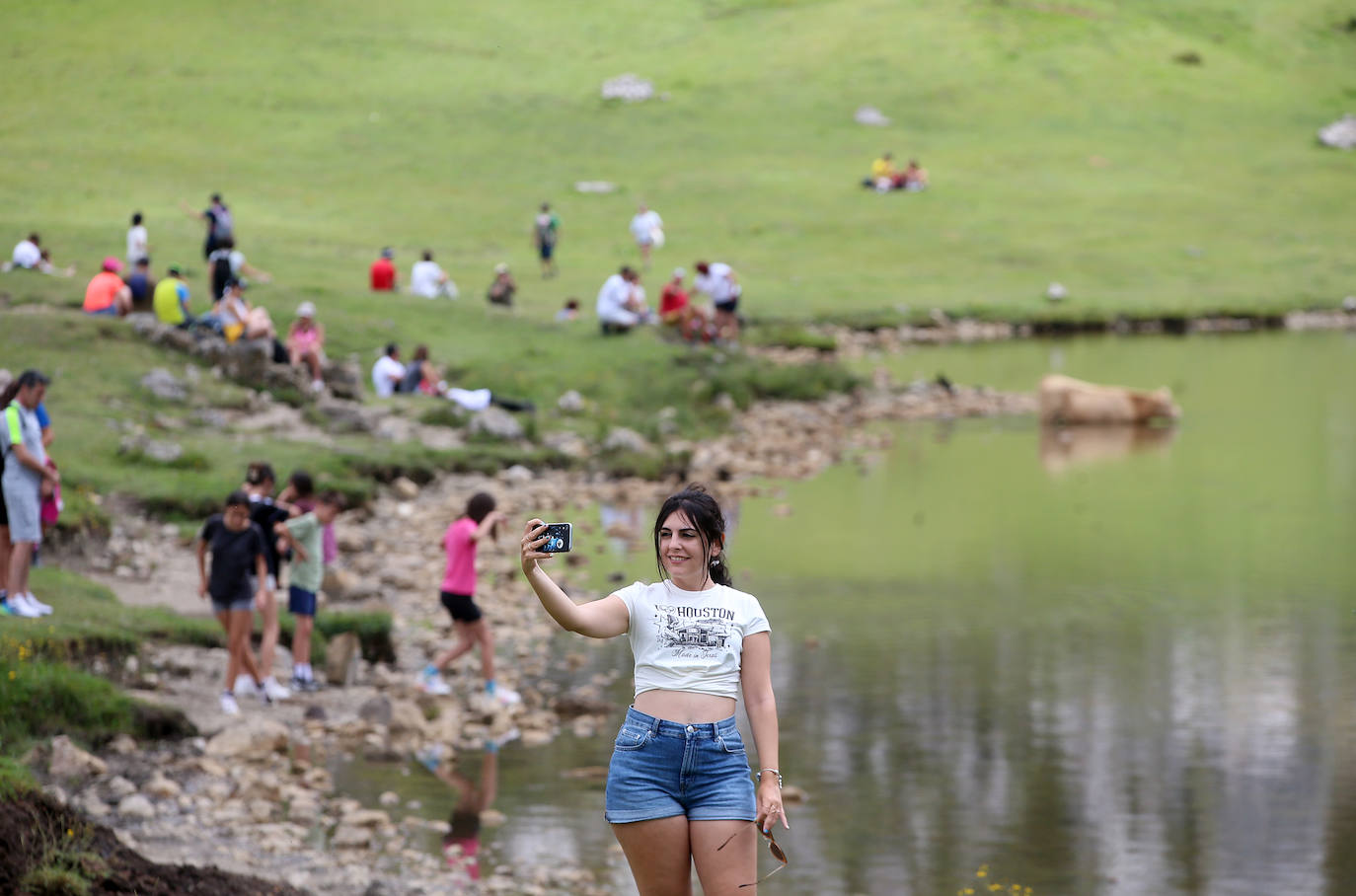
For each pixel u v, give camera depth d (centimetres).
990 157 14088
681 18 18062
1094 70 16588
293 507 2578
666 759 1098
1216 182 13650
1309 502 4422
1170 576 3541
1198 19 18488
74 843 1402
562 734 2367
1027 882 1808
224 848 1755
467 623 2541
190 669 2477
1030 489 4672
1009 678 2734
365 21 17450
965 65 16500
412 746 2267
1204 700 2597
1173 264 10894
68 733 2069
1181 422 6053
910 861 1873
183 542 3403
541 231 9212
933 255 10938
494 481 4584
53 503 2528
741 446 5359
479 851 1839
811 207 12169
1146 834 1975
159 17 16675
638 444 5047
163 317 5150
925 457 5300
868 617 3177
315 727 2320
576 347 6212
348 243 9712
